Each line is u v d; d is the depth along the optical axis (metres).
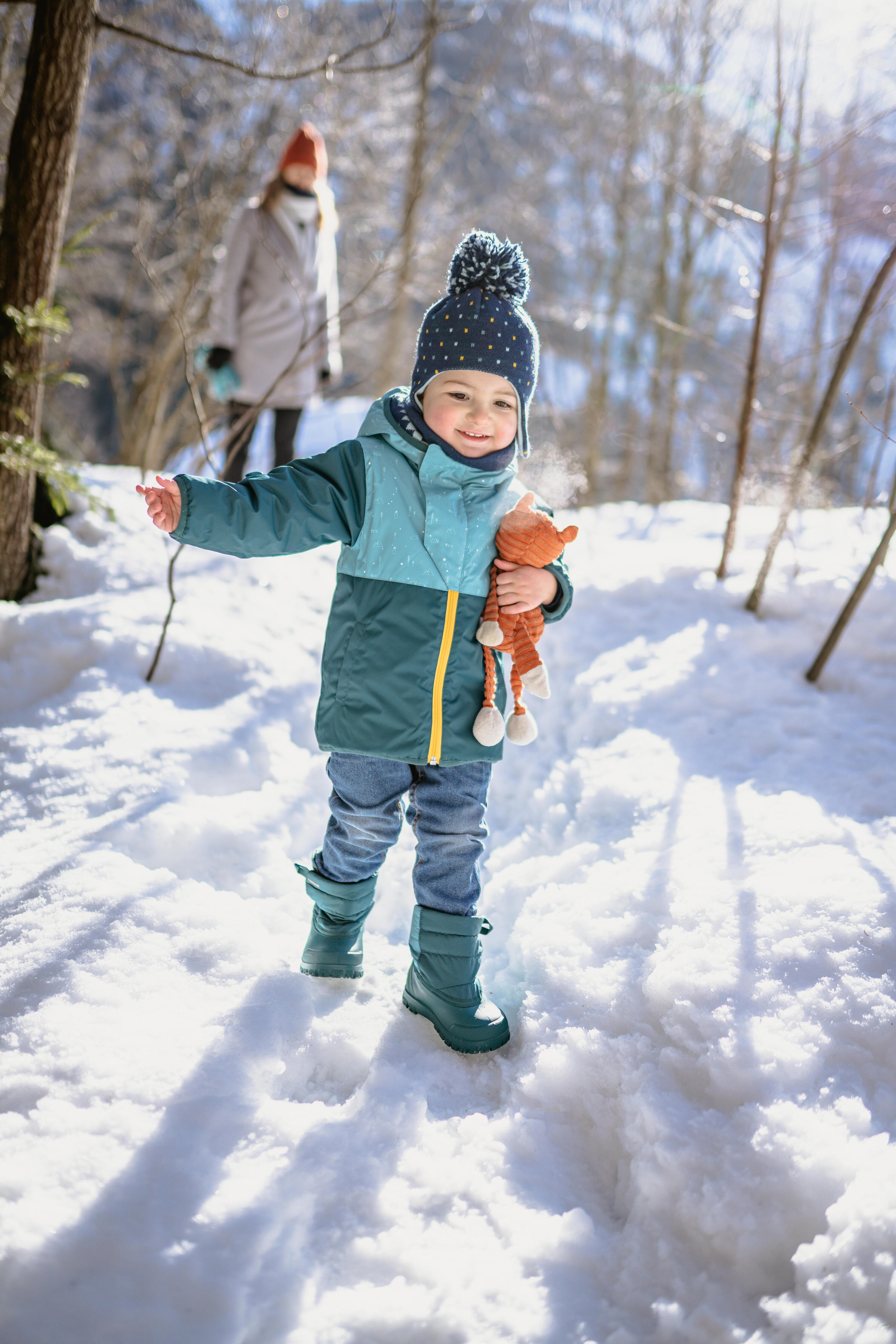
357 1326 1.26
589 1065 1.65
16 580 3.39
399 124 9.14
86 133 8.41
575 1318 1.28
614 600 3.55
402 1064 1.73
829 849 2.09
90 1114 1.48
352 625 1.79
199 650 3.06
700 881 2.03
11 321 3.15
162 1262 1.28
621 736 2.81
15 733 2.63
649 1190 1.41
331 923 1.94
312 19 8.08
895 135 4.44
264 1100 1.57
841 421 8.41
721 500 7.87
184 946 1.88
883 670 2.97
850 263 7.54
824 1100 1.48
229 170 8.14
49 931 1.87
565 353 11.06
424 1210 1.44
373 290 8.95
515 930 2.08
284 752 2.75
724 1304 1.26
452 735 1.78
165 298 3.41
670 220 9.30
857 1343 1.17
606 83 10.23
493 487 1.85
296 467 1.75
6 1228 1.29
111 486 4.05
